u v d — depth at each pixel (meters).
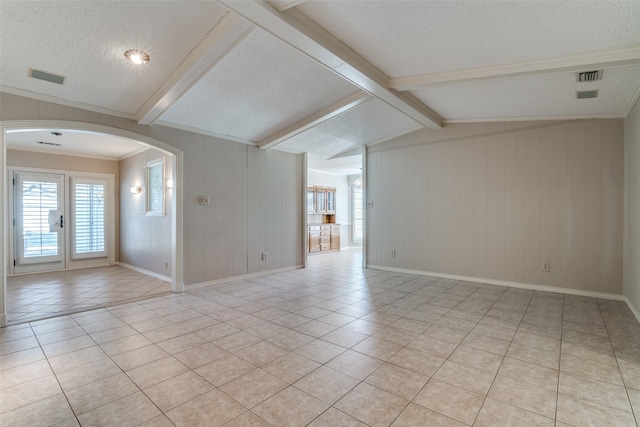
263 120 4.59
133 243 6.36
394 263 6.09
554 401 1.91
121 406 1.88
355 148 6.71
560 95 3.52
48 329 3.09
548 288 4.48
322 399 1.94
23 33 2.35
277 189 6.09
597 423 1.71
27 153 5.85
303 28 2.32
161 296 4.29
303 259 6.56
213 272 4.99
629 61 2.51
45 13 2.15
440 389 2.04
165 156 5.23
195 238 4.76
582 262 4.24
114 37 2.47
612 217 4.05
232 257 5.27
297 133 4.98
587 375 2.21
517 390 2.03
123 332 3.02
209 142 4.96
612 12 2.02
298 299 4.13
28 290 4.63
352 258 8.07
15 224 5.72
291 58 2.97
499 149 4.88
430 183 5.58
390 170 6.11
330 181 9.98
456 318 3.38
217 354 2.55
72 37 2.44
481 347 2.66
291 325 3.19
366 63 3.00
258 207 5.71
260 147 5.61
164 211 5.26
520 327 3.10
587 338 2.83
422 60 2.91
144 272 5.93
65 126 3.51
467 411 1.82
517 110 4.30
